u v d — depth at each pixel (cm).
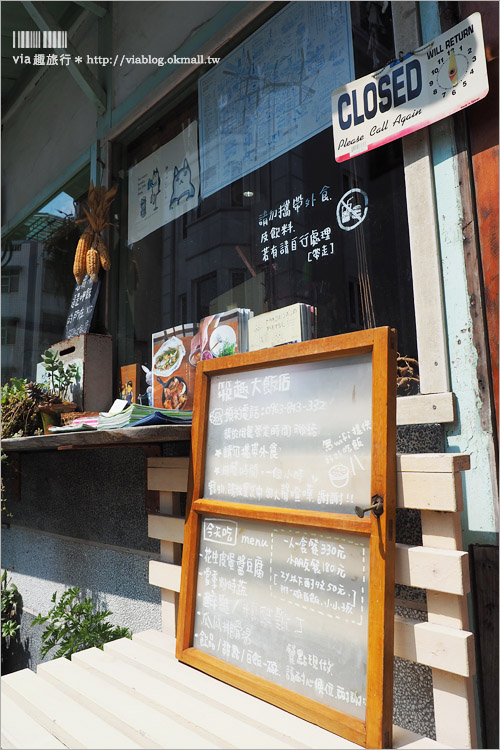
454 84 146
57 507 279
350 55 187
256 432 140
